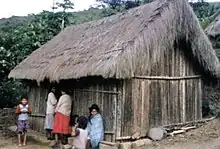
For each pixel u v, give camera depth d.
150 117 10.19
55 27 19.30
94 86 10.30
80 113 10.73
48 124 11.35
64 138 10.73
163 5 10.27
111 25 11.96
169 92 10.78
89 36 12.41
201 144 9.53
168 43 10.38
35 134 12.38
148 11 10.62
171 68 10.90
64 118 10.48
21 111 11.27
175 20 10.43
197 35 10.98
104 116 9.81
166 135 10.36
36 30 18.56
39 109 13.07
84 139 7.03
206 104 12.76
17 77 13.35
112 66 8.88
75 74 9.93
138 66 9.71
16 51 17.45
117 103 9.53
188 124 11.24
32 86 13.69
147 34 9.73
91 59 9.95
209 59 11.41
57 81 10.70
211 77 12.04
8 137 12.69
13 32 18.55
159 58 10.35
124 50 9.16
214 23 16.67
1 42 17.56
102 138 9.51
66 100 10.59
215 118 12.06
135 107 9.84
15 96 18.59
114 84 9.62
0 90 18.23
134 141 9.65
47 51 13.80
